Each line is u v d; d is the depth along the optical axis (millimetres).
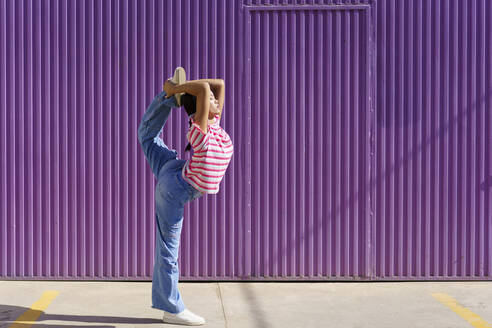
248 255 5234
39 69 5203
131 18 5172
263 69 5191
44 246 5250
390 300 4621
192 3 5168
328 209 5230
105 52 5188
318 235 5234
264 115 5203
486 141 5207
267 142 5211
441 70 5191
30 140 5223
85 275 5250
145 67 5188
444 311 4293
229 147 3855
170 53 5176
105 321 4000
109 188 5223
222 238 5230
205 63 5180
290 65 5191
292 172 5219
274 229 5234
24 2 5184
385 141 5207
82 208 5230
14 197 5242
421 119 5207
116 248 5234
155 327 3861
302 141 5211
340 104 5203
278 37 5191
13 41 5195
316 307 4410
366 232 5215
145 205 5227
